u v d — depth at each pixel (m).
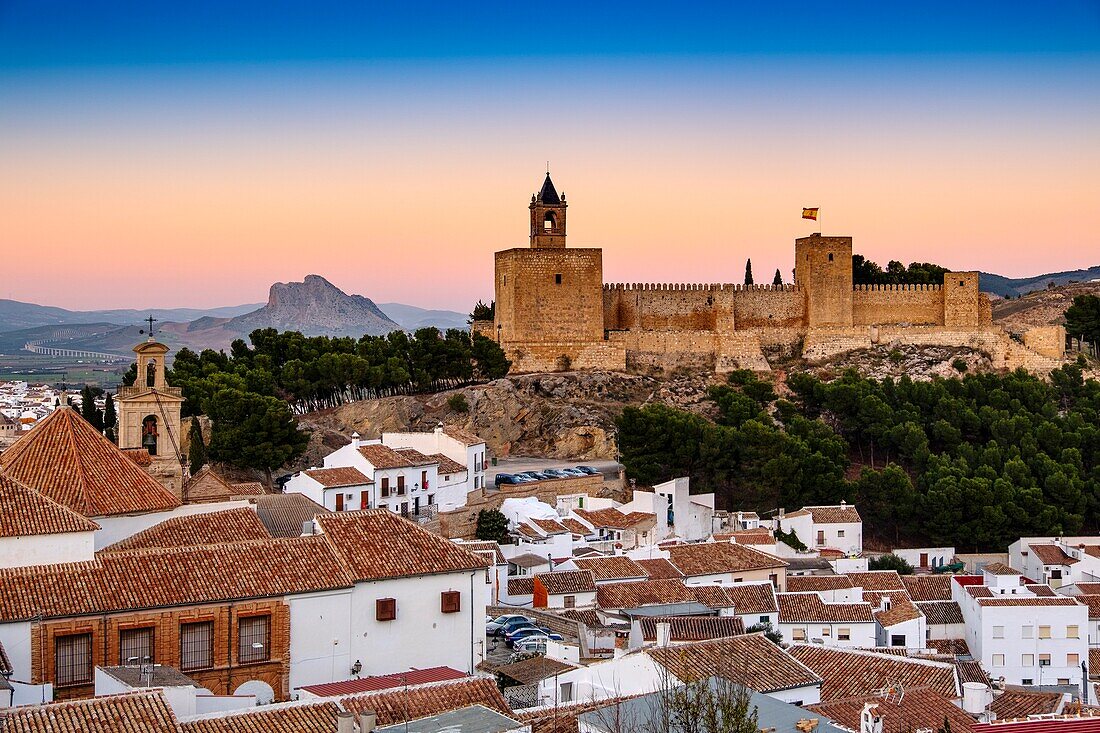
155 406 116.69
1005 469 199.12
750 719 55.25
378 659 79.88
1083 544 171.75
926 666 80.38
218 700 66.06
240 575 77.06
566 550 142.50
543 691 73.31
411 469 152.62
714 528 174.00
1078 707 78.81
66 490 87.56
